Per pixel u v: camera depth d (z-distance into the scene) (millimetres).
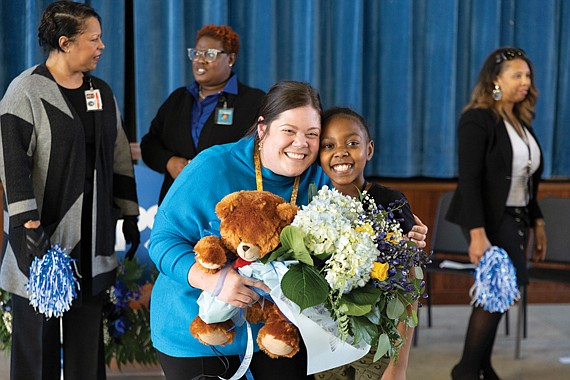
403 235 1892
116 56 4750
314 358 1737
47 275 2844
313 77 4941
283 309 1695
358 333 1648
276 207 1714
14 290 2953
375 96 5141
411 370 4074
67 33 2914
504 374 4047
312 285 1617
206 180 1906
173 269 1816
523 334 4684
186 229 1907
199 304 1776
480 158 3525
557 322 5055
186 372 1933
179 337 1926
